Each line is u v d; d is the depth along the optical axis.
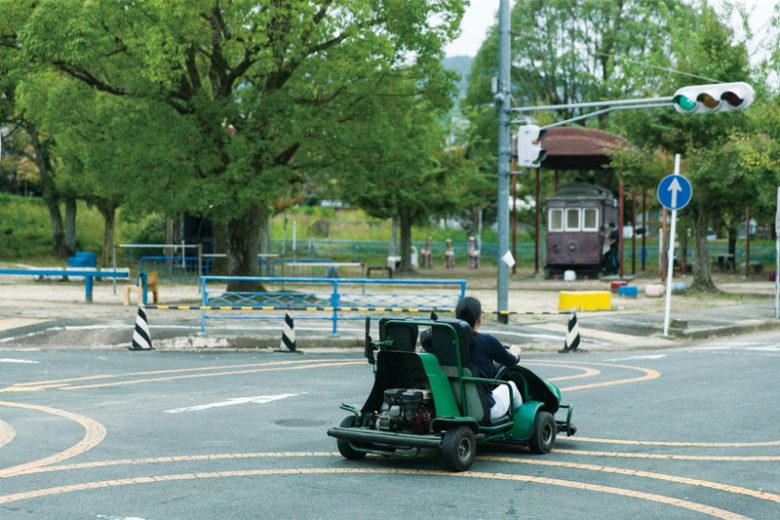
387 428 8.55
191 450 9.23
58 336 19.92
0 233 57.91
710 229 73.69
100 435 9.96
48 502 7.14
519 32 63.50
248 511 6.93
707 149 32.50
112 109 27.61
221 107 26.09
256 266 30.05
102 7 24.30
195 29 24.75
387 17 26.53
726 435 10.30
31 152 61.69
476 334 8.98
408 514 6.87
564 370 16.28
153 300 28.19
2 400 12.41
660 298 32.84
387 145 28.22
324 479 8.04
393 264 52.00
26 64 25.45
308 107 26.88
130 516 6.75
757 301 31.53
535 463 8.80
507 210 23.55
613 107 21.33
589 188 45.81
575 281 43.59
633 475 8.29
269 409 11.80
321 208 79.38
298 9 24.42
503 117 23.34
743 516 6.93
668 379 15.08
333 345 19.95
